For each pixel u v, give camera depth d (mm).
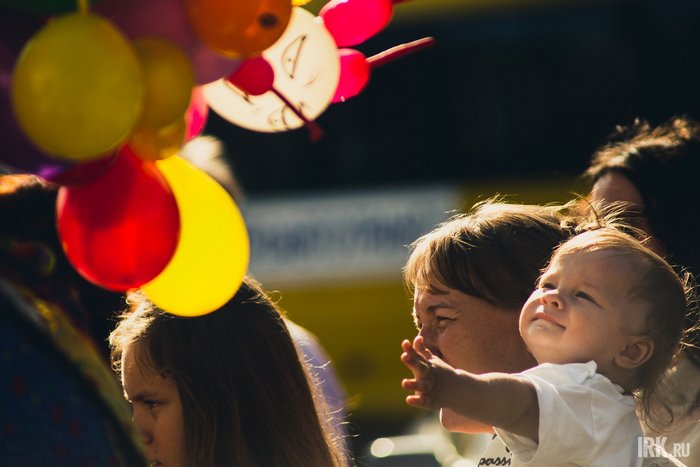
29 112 2488
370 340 16094
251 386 4016
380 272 16094
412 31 15539
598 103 15086
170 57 2762
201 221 3133
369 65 3686
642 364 4000
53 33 2504
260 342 4102
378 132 16047
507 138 15492
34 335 2574
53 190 3242
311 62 3350
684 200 5262
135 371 4016
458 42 15531
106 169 2770
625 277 3947
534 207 4707
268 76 3205
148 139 2805
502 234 4340
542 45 15305
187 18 2844
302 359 4312
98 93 2463
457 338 4234
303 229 16422
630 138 6344
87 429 2580
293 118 3375
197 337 4012
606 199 5398
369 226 16156
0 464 2453
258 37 2912
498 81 15469
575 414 3625
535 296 4020
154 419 3988
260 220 16547
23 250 2725
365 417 15992
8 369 2504
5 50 2662
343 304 16219
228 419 3945
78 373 2625
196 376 3975
